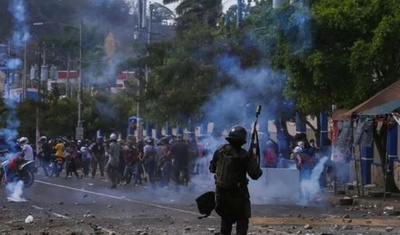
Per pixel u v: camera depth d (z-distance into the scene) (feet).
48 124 262.47
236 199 44.83
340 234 59.36
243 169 45.19
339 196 97.50
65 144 172.86
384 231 61.72
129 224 66.13
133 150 126.72
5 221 68.64
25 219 69.67
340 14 97.60
